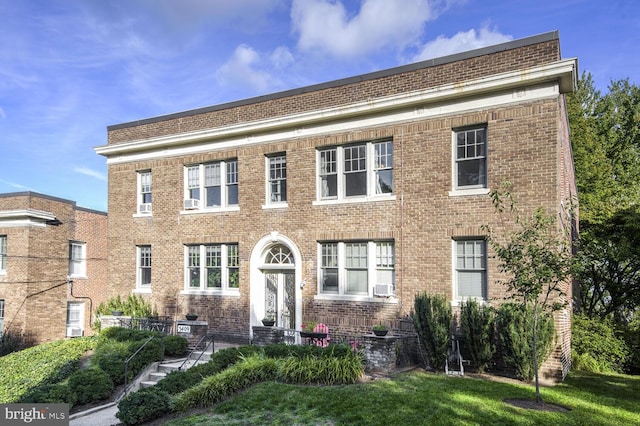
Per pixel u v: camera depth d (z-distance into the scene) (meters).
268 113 17.55
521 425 8.41
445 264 13.99
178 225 19.19
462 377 12.02
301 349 12.63
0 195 23.97
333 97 16.28
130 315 18.77
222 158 18.45
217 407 9.95
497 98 13.55
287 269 17.11
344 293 15.74
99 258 27.36
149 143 19.77
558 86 12.84
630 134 32.41
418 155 14.66
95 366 13.57
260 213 17.44
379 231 15.10
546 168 12.77
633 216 18.91
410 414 8.95
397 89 15.14
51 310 24.12
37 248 23.56
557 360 12.35
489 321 12.39
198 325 16.66
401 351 13.28
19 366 15.96
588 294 21.47
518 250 9.96
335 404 9.60
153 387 10.91
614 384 12.50
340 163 16.14
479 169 13.92
